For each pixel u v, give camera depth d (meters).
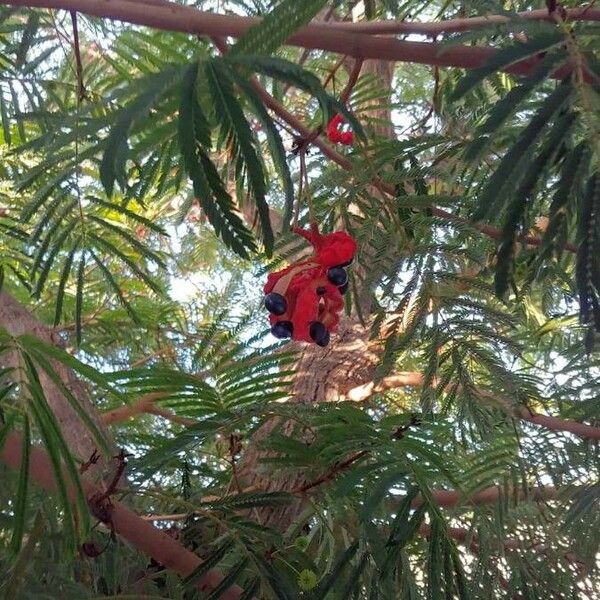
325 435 1.96
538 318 3.18
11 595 1.42
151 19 1.37
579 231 1.17
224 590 1.76
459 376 2.07
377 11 2.45
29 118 2.18
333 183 2.29
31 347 1.09
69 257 2.13
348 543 2.09
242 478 2.49
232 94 1.08
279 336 1.77
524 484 2.63
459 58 1.53
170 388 2.16
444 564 1.69
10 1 1.37
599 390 2.76
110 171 1.00
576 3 1.94
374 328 2.19
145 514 2.30
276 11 1.18
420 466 1.91
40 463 1.32
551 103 1.13
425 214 2.24
